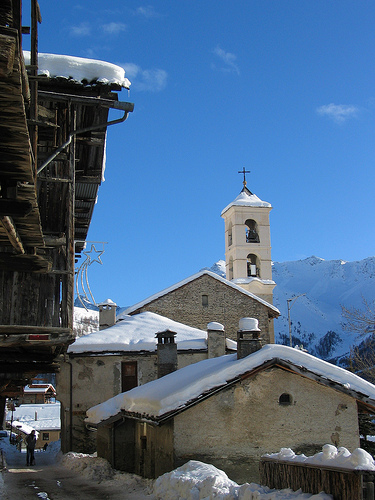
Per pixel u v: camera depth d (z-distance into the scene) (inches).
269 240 1969.7
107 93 600.4
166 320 1334.9
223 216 2096.5
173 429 634.2
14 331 508.7
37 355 639.1
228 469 633.6
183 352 1175.6
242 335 719.7
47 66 585.6
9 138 257.8
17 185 301.3
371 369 1197.7
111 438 838.5
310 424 663.8
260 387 663.1
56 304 529.7
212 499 410.9
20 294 520.7
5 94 228.5
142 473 782.5
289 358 664.4
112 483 692.7
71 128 589.6
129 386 1136.8
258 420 653.9
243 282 1875.0
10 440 1913.1
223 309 1574.8
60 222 576.4
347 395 676.7
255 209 1991.9
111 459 829.8
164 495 517.3
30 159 276.7
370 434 850.8
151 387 754.2
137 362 1146.0
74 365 1132.5
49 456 1286.9
